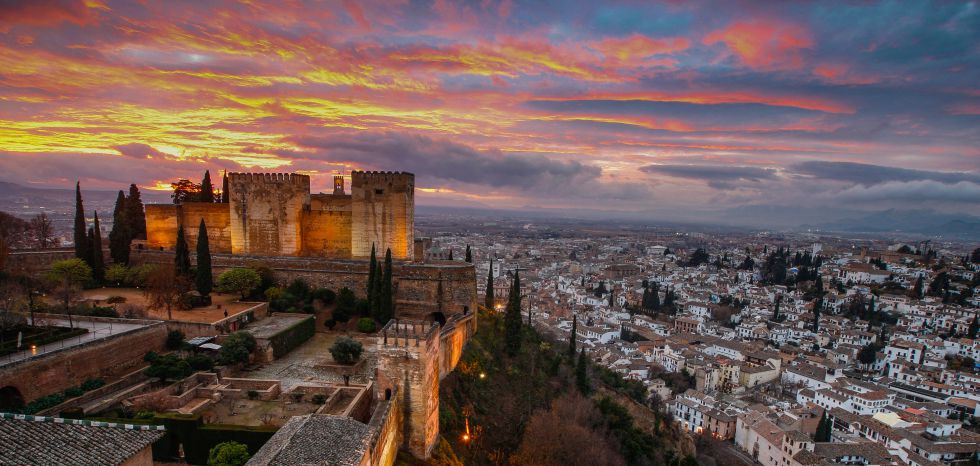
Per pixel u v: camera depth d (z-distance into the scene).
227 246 87.81
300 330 64.94
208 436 38.38
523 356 86.88
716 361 155.50
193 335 58.44
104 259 87.88
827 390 137.00
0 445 24.23
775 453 105.62
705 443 116.06
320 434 32.75
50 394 41.97
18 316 49.31
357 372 54.81
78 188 79.44
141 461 28.84
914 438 106.19
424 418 44.12
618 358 155.38
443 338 59.62
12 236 102.69
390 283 72.31
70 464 24.92
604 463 67.06
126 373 49.56
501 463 58.84
